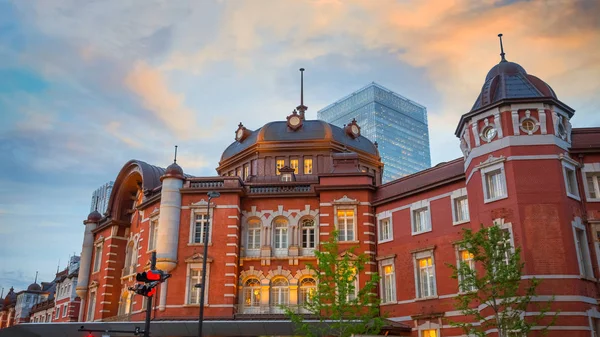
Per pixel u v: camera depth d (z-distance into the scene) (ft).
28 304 319.27
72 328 125.90
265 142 160.56
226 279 119.65
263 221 127.54
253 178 149.79
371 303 104.88
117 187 165.58
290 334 110.42
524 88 103.19
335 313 93.81
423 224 116.26
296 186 131.64
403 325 110.93
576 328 86.33
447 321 99.35
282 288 122.21
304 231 127.75
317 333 109.09
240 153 164.96
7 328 129.70
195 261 121.70
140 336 105.81
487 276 83.82
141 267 137.59
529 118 99.35
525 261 90.99
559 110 101.24
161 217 125.70
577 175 99.66
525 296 85.20
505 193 96.63
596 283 92.58
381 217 123.75
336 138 162.30
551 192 94.38
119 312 148.05
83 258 170.30
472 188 104.12
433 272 110.01
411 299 112.37
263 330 110.93
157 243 123.85
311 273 121.90
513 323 84.38
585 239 95.14
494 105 101.04
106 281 154.61
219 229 123.95
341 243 121.39
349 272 94.89
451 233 109.09
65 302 229.04
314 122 165.78
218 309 117.39
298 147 158.61
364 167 165.89
